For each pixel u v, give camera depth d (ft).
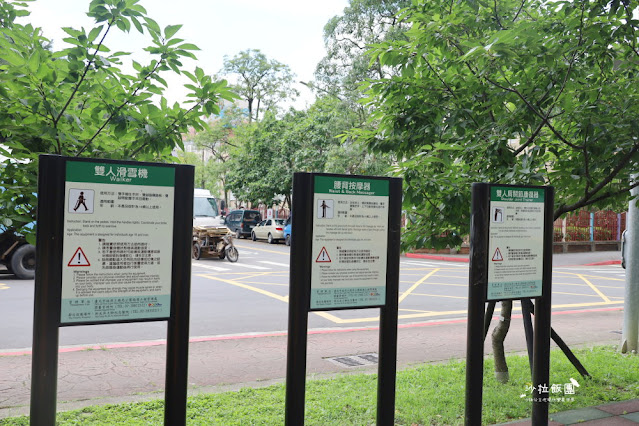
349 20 79.20
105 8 11.68
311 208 11.85
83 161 9.46
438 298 42.24
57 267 9.31
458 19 16.42
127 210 9.82
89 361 22.35
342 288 12.23
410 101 17.98
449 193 17.07
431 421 15.79
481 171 18.04
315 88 98.58
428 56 18.06
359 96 78.84
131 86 13.25
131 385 19.16
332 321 32.78
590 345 26.55
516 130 16.76
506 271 14.11
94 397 17.72
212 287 46.32
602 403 17.40
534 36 15.08
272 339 27.12
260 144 123.65
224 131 155.22
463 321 32.78
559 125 17.89
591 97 16.29
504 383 19.53
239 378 20.26
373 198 12.52
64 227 9.37
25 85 11.87
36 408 9.21
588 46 16.12
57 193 9.29
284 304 38.04
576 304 40.86
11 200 12.03
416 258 87.71
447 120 17.42
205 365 22.04
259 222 135.13
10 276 49.55
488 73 16.47
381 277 12.67
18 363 21.61
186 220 10.32
